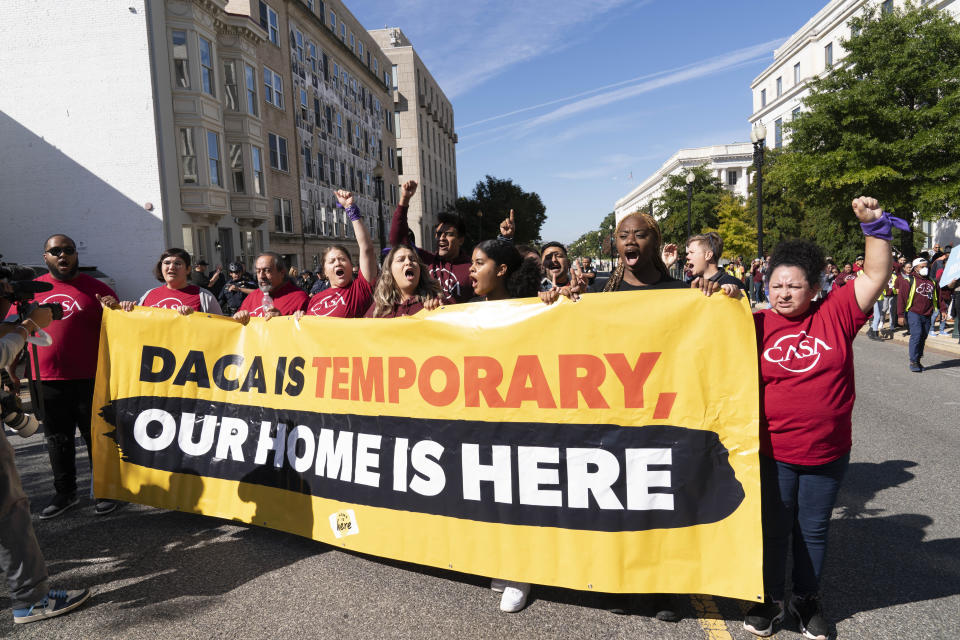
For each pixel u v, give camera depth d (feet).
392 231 15.40
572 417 8.95
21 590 9.11
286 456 11.47
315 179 96.48
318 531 11.00
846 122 57.31
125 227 57.82
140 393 13.06
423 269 11.66
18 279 10.64
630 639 8.33
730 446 8.16
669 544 8.45
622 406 8.70
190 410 12.59
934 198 53.31
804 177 62.28
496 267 11.06
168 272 14.55
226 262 68.85
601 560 8.75
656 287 10.32
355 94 118.93
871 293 7.37
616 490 8.71
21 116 58.03
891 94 56.54
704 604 9.28
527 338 9.23
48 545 11.89
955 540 11.10
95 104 57.21
